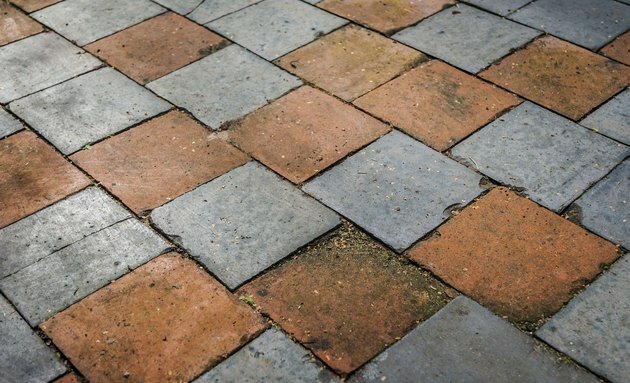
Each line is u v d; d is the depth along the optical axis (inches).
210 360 38.8
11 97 55.6
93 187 48.2
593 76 55.3
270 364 38.6
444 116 52.4
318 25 61.9
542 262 42.6
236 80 56.3
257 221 45.6
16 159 50.4
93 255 44.0
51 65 58.7
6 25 63.5
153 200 47.1
